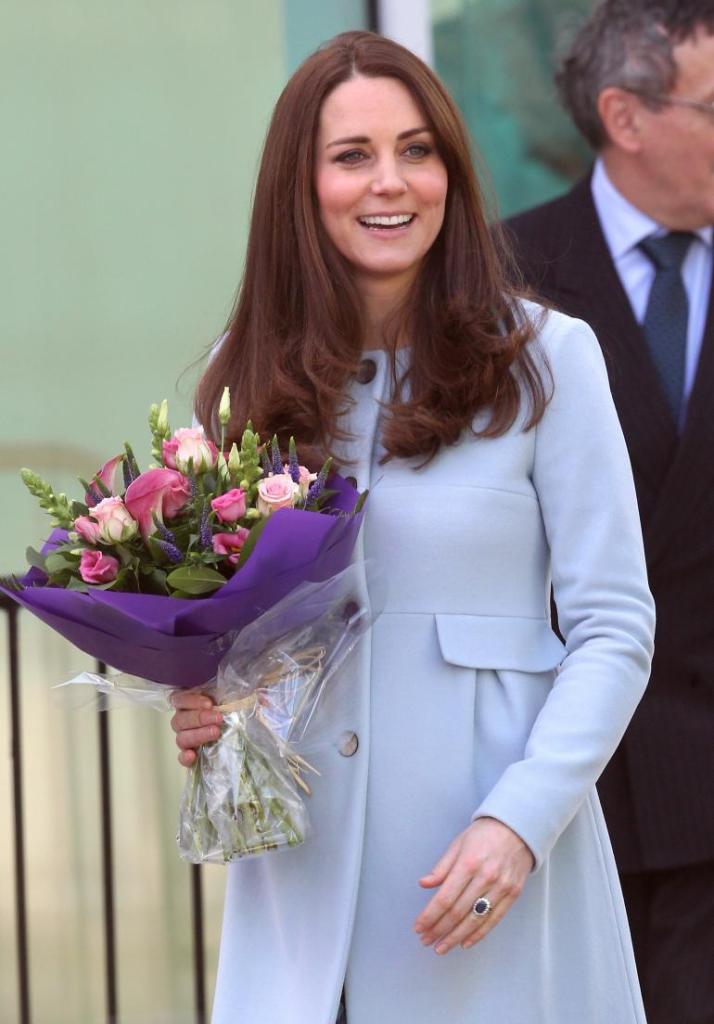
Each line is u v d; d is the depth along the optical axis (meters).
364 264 8.65
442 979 8.33
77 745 18.27
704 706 12.12
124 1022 18.05
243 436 8.12
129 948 18.27
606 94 12.84
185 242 17.78
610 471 8.41
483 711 8.39
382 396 8.77
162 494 7.82
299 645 7.99
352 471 8.63
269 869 8.68
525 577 8.55
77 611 7.75
